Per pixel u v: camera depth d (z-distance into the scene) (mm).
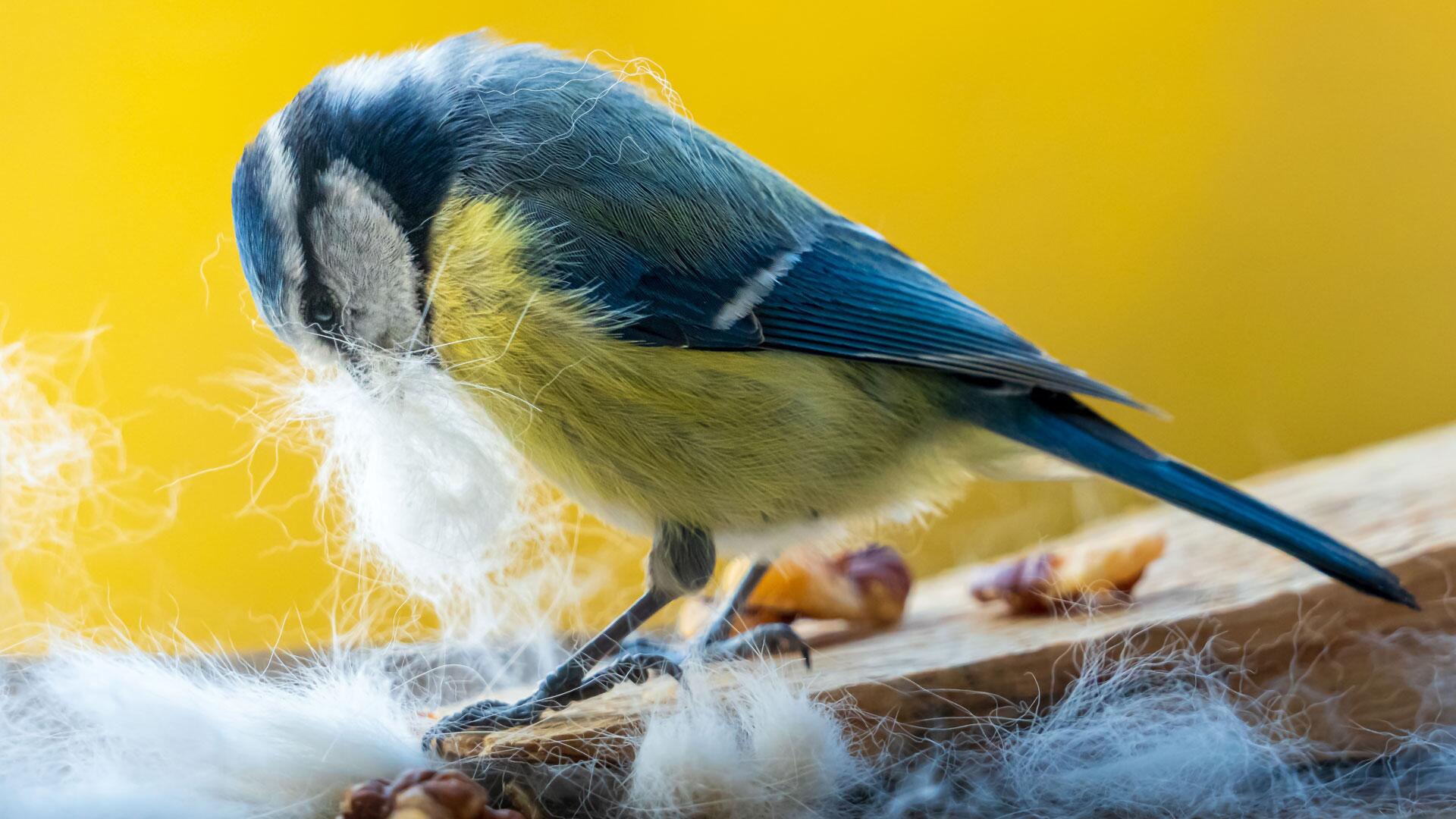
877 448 1400
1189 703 1382
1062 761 1380
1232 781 1379
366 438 1389
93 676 1371
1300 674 1383
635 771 1371
